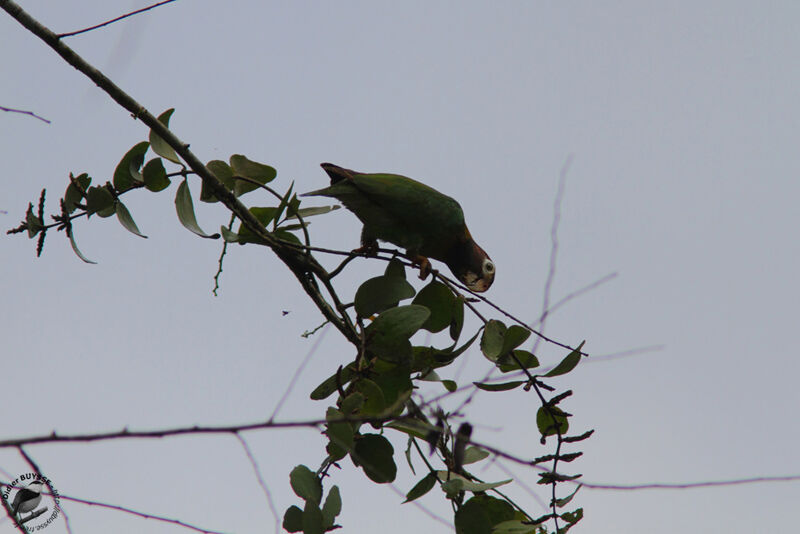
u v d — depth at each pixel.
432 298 9.64
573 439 8.23
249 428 4.84
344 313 9.34
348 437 7.53
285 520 7.64
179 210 9.92
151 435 4.75
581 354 8.46
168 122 9.84
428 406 5.62
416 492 8.20
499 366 8.88
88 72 8.93
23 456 4.62
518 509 8.25
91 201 9.71
